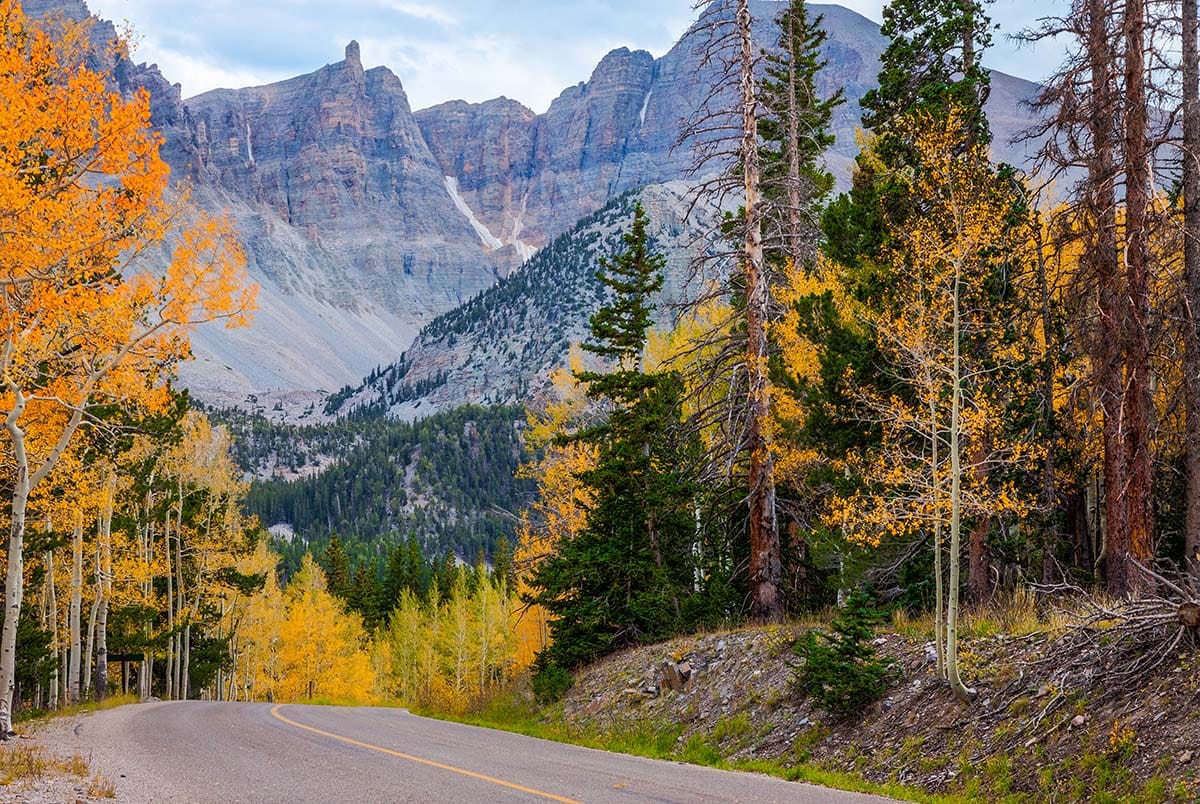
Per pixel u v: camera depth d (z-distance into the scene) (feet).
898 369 58.75
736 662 57.11
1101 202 49.11
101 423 59.82
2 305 45.91
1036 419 59.11
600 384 76.59
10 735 50.85
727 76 67.72
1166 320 49.29
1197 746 29.86
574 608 75.87
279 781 33.68
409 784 32.96
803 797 32.17
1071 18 49.24
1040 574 62.69
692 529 77.10
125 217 48.19
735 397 69.05
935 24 67.46
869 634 45.98
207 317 50.62
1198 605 33.65
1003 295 58.90
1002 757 35.88
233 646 187.83
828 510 66.33
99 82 45.16
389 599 273.54
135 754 42.42
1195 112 46.96
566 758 43.68
